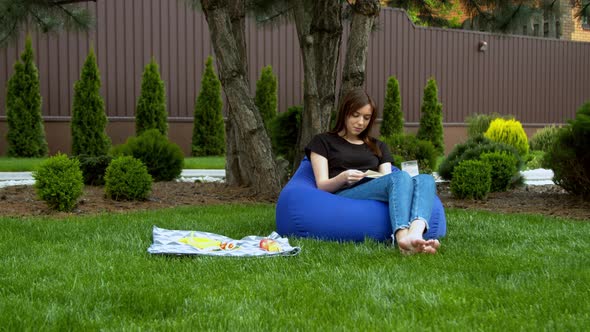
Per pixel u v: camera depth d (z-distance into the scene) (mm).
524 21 8422
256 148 6664
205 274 3201
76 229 4586
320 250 3795
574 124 6457
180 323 2393
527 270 3266
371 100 4531
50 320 2412
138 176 6586
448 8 9688
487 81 17750
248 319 2434
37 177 5801
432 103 15422
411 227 3719
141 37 13789
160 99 13281
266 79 14211
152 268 3330
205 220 5160
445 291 2840
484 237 4363
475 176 6930
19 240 4105
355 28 6359
